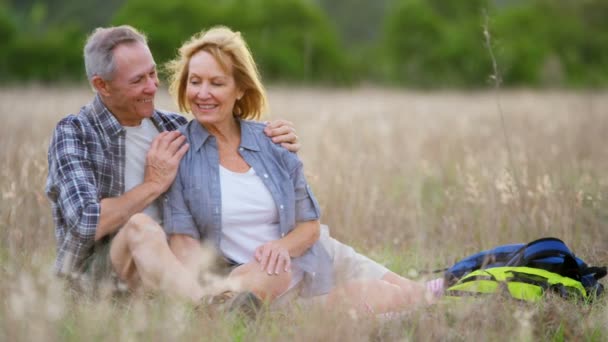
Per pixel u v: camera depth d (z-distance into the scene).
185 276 5.95
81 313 5.52
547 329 5.73
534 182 9.82
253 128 6.80
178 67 6.87
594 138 17.19
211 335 5.29
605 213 9.22
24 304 4.94
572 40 67.81
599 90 43.56
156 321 5.26
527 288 6.31
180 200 6.49
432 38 65.50
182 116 7.24
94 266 6.34
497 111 25.94
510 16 69.75
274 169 6.68
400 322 5.72
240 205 6.51
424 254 8.48
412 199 10.45
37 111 20.83
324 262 6.73
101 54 6.45
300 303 6.26
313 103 26.97
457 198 10.21
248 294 5.72
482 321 5.58
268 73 57.22
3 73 56.00
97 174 6.60
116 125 6.64
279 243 6.47
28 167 9.17
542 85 52.66
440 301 5.91
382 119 20.47
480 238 8.77
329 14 110.88
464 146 14.30
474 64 59.56
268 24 63.06
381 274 6.96
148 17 61.75
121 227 6.36
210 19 61.91
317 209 6.74
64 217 6.48
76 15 88.56
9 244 7.22
